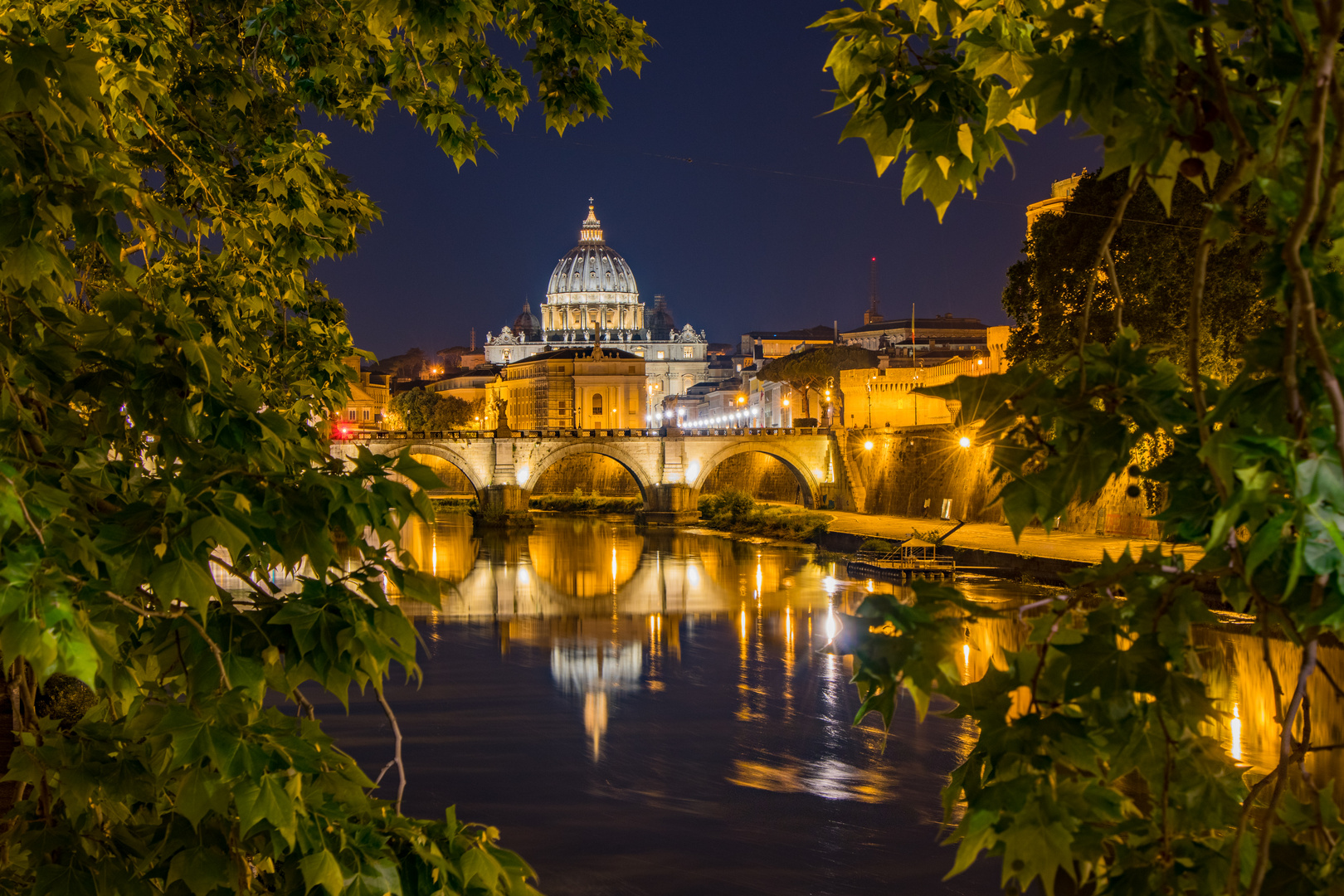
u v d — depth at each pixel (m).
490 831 4.12
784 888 20.75
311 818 3.40
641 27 8.66
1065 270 46.69
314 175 11.36
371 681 3.57
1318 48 1.97
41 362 3.84
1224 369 38.44
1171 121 2.15
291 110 12.70
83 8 8.01
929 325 196.12
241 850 3.62
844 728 31.36
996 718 2.41
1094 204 45.97
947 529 72.62
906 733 30.30
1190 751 2.38
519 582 67.19
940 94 2.71
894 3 2.88
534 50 8.77
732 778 27.22
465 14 6.86
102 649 3.05
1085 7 2.29
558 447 110.31
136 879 3.64
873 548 64.44
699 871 21.69
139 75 7.41
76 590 2.96
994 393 2.41
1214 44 2.27
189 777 3.20
